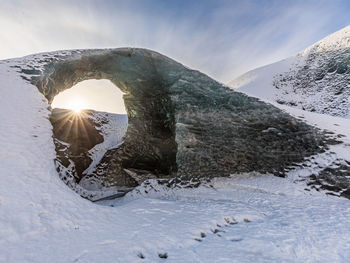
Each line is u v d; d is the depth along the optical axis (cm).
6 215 456
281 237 540
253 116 1302
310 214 748
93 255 392
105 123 2706
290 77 4409
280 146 1208
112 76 1709
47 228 464
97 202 1181
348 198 902
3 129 789
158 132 1698
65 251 398
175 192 1210
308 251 467
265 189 1068
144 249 437
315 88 3575
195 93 1432
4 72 1176
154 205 842
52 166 763
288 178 1104
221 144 1312
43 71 1308
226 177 1252
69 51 1581
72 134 1978
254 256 436
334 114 2681
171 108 1527
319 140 1168
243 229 609
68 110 2094
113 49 1552
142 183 1355
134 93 1764
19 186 573
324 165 1060
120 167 1773
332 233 569
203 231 573
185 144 1372
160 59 1510
